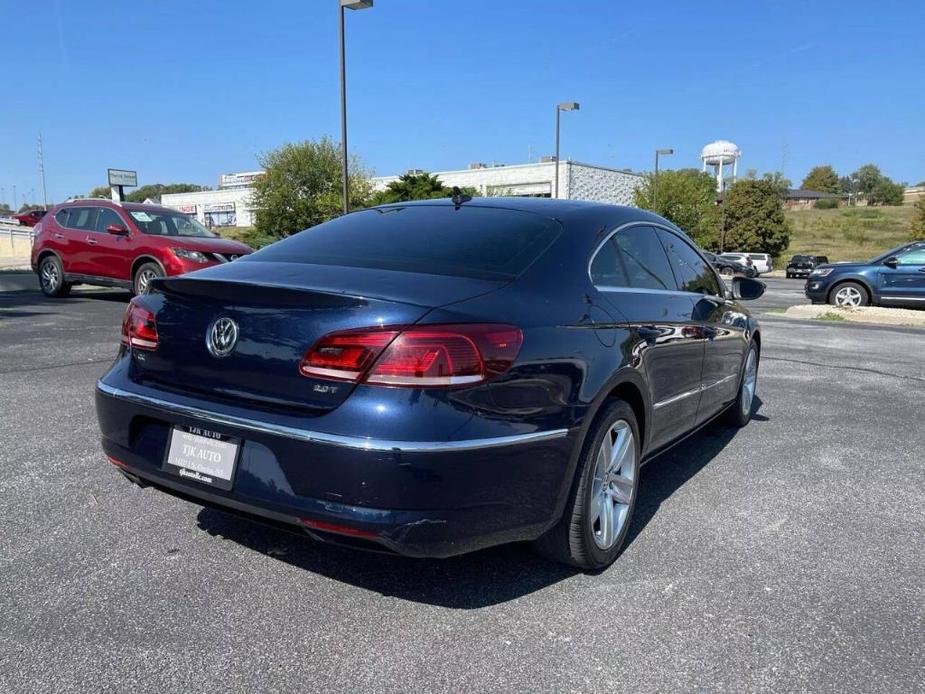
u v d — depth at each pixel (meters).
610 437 3.09
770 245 59.12
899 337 11.11
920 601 2.86
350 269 2.80
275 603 2.71
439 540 2.37
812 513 3.76
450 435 2.34
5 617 2.55
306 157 40.16
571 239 3.21
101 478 3.90
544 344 2.66
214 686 2.22
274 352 2.51
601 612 2.71
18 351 7.51
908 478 4.35
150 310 2.90
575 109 32.25
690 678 2.32
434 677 2.30
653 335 3.42
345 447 2.31
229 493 2.53
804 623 2.68
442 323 2.40
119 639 2.45
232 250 11.74
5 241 36.47
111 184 26.28
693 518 3.67
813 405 6.24
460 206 3.58
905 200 122.62
